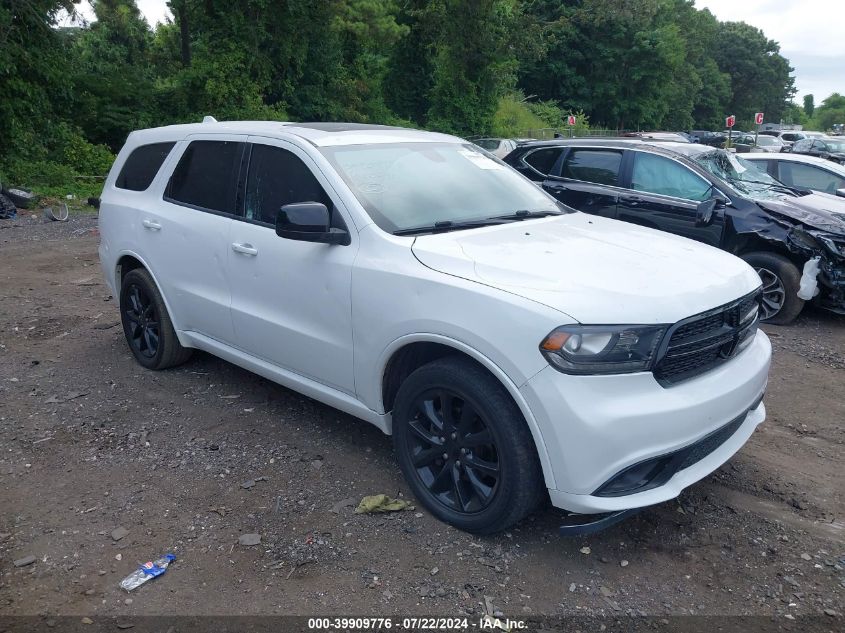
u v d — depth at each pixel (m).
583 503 2.90
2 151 18.44
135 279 5.23
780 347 6.52
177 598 2.94
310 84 29.08
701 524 3.50
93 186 18.84
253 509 3.57
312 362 3.94
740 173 8.34
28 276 8.69
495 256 3.35
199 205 4.69
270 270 4.06
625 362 2.89
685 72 66.88
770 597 2.98
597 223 4.20
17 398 4.89
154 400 4.86
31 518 3.50
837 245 6.88
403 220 3.73
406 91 36.47
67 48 20.34
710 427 3.08
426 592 2.97
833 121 143.38
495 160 4.78
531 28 32.56
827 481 3.97
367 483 3.81
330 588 3.00
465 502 3.32
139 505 3.61
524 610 2.88
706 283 3.28
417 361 3.59
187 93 25.38
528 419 2.94
